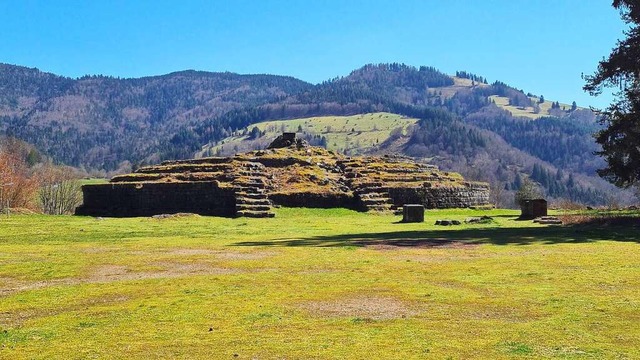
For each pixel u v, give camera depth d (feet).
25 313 39.22
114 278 52.60
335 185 185.68
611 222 109.29
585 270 53.11
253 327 34.50
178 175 175.83
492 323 34.65
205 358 28.76
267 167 198.59
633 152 114.42
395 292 44.32
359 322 35.45
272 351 29.71
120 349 30.48
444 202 187.21
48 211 265.75
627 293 42.39
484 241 81.25
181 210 161.79
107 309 39.86
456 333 32.60
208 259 64.64
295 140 236.22
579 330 32.68
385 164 219.41
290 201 169.99
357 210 171.12
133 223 126.00
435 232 99.96
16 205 205.87
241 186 162.50
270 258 65.00
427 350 29.48
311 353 29.25
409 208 131.64
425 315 36.99
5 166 202.80
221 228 113.80
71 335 33.40
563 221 119.55
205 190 159.74
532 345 30.01
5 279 52.54
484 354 28.68
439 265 57.88
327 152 235.81
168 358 28.84
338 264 59.52
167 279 51.47
